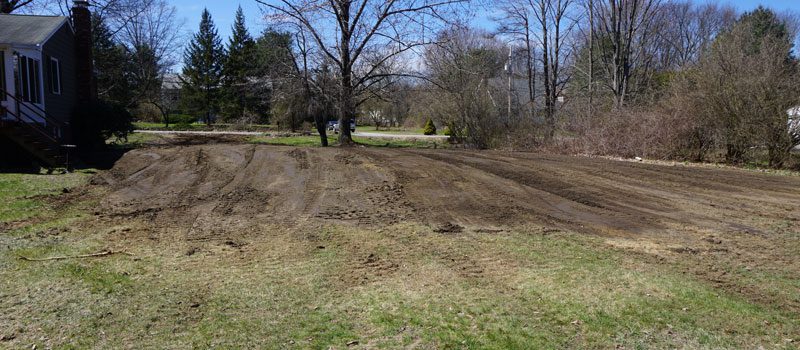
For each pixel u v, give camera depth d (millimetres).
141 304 5199
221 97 51938
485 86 27781
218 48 53219
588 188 12289
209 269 6344
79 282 5770
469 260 6828
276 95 25844
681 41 44562
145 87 40812
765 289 5922
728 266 6777
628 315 5094
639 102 24141
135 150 17031
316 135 36281
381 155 17031
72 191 11031
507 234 8281
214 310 5090
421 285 5840
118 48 38406
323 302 5324
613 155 20453
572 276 6203
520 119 25969
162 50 41125
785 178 14336
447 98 27359
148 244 7414
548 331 4734
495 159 17188
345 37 25891
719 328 4863
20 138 13477
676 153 19062
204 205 10078
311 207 10062
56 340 4402
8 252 6801
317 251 7188
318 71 25578
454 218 9359
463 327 4777
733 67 17781
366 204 10359
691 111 18484
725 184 13188
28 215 8867
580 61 36750
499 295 5566
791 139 16391
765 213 10102
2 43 15047
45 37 16000
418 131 48406
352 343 4449
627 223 9234
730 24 41875
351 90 26438
